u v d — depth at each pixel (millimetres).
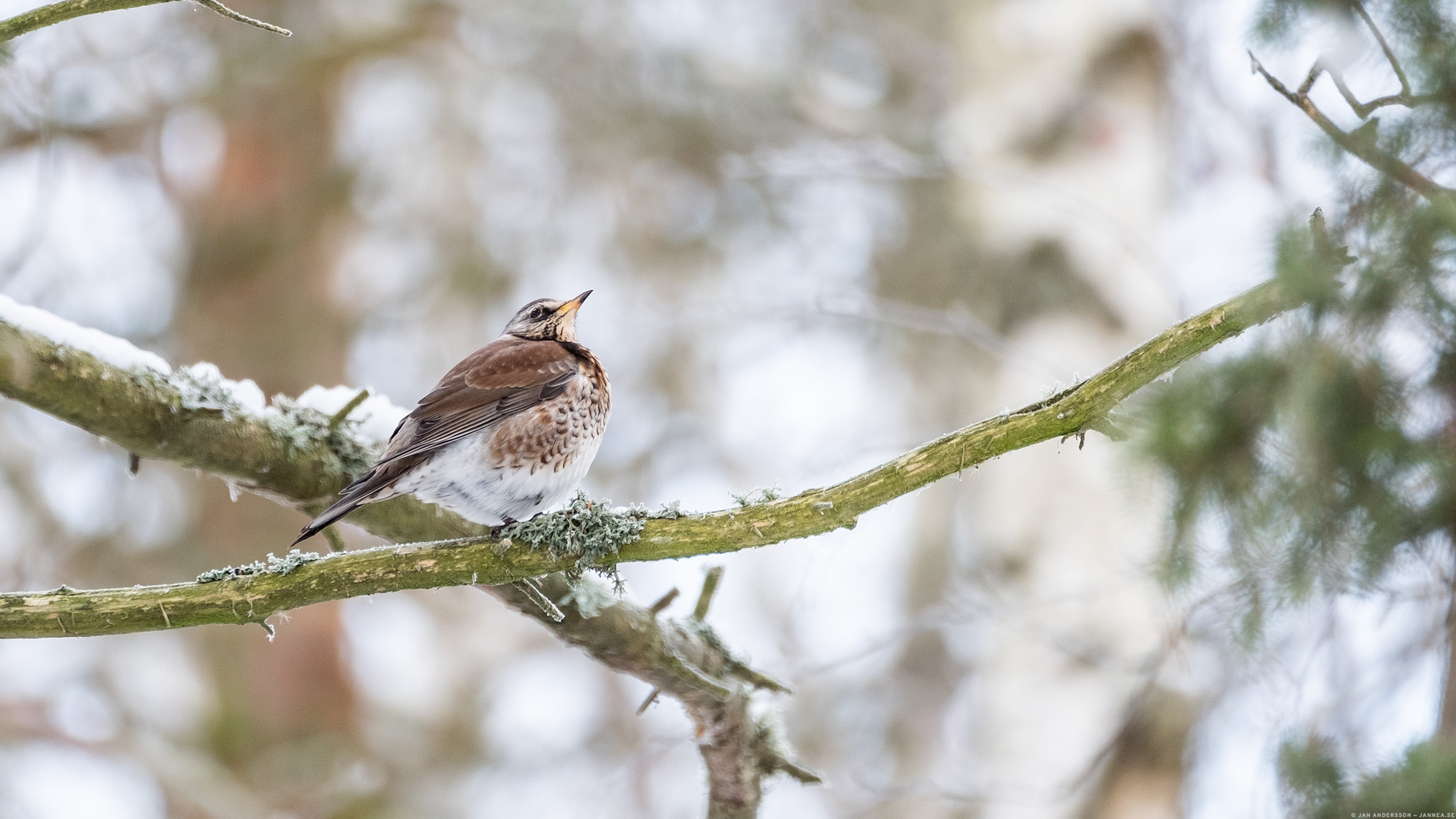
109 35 15312
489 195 17547
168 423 6047
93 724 14570
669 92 17547
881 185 18266
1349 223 5805
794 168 12383
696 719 6812
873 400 19109
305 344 15320
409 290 17203
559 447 7586
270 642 14664
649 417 18828
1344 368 5750
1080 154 13062
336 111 16156
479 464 7238
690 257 17969
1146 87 13336
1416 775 5527
